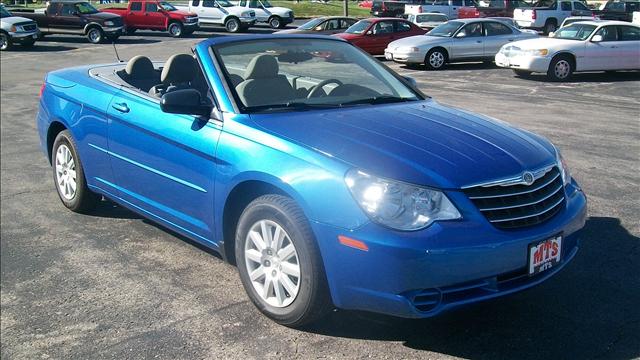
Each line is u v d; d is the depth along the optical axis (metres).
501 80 16.00
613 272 4.23
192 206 4.09
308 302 3.34
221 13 34.78
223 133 3.81
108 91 4.97
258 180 3.51
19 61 22.08
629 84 14.88
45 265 4.66
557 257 3.41
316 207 3.20
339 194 3.14
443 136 3.54
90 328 3.73
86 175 5.34
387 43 21.59
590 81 15.53
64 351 3.49
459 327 3.55
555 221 3.40
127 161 4.66
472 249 3.03
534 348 3.33
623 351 3.29
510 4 34.12
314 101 4.19
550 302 3.83
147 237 5.14
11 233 5.32
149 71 5.52
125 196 4.83
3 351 3.53
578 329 3.51
